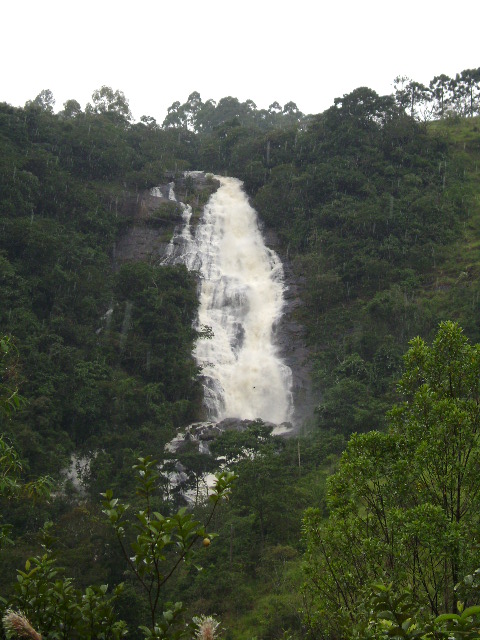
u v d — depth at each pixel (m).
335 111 79.94
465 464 12.78
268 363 58.31
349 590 12.60
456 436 13.03
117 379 50.88
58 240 57.22
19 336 49.38
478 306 55.19
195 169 88.50
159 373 54.06
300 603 24.44
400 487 13.37
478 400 13.87
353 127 78.12
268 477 31.91
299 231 70.62
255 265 69.44
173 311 57.72
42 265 55.66
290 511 31.36
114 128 84.31
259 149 82.62
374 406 46.69
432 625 6.54
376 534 13.26
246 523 31.45
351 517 14.05
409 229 66.12
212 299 64.25
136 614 25.05
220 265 68.62
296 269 66.81
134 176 73.69
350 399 48.25
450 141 84.19
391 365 51.31
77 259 59.16
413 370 14.84
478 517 12.62
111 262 65.75
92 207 66.31
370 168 74.81
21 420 42.59
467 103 102.81
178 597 27.69
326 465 38.97
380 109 79.12
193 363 54.97
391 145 77.25
